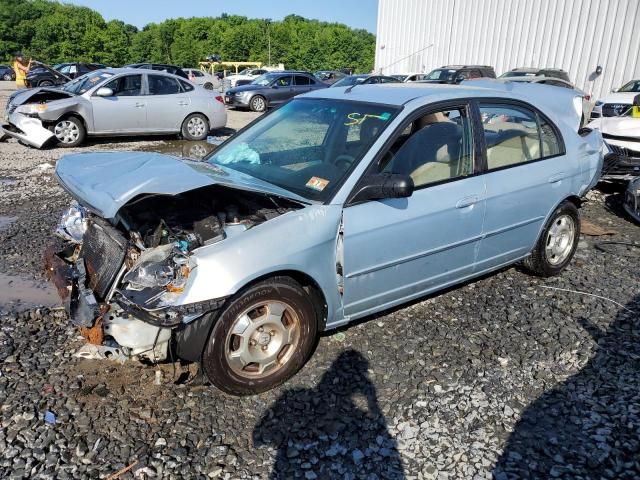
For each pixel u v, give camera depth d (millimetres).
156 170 2924
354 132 3523
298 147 3723
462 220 3709
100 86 11586
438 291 4172
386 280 3455
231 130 14906
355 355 3467
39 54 82938
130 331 2711
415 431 2809
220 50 97500
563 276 4777
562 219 4645
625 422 2902
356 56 96188
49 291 4277
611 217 6734
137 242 2932
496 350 3572
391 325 3848
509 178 4016
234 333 2900
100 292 2854
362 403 3016
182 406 2938
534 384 3225
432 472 2543
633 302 4289
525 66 21812
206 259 2752
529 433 2814
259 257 2850
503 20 22359
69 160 3406
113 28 89188
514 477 2523
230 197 3424
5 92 28641
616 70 19031
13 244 5266
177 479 2459
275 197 3172
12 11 83250
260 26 99562
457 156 3738
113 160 3348
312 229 3041
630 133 7074
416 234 3473
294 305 3062
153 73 12297
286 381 3176
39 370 3207
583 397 3107
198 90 12930
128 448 2625
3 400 2928
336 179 3273
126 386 3086
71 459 2551
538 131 4363
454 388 3170
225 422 2826
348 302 3328
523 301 4266
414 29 27156
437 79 19734
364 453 2650
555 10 20406
